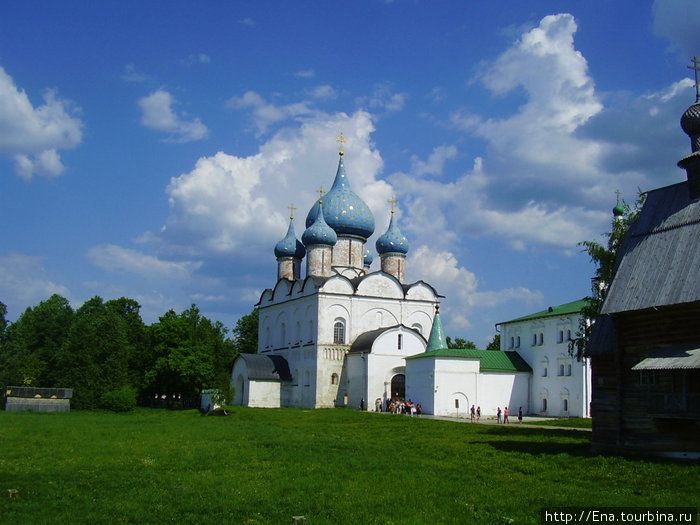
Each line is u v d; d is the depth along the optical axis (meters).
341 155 104.06
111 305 119.81
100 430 46.91
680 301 29.86
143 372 94.56
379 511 20.36
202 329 105.38
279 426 53.28
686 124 34.75
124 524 19.03
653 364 28.83
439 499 21.92
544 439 40.59
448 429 49.47
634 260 34.00
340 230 99.75
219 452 33.97
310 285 91.25
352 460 30.64
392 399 82.19
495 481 25.30
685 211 33.56
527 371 79.06
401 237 100.38
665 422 30.06
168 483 24.75
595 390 34.53
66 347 95.06
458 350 76.44
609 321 35.06
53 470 27.73
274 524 18.86
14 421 55.28
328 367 87.38
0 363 109.12
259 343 106.38
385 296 92.56
